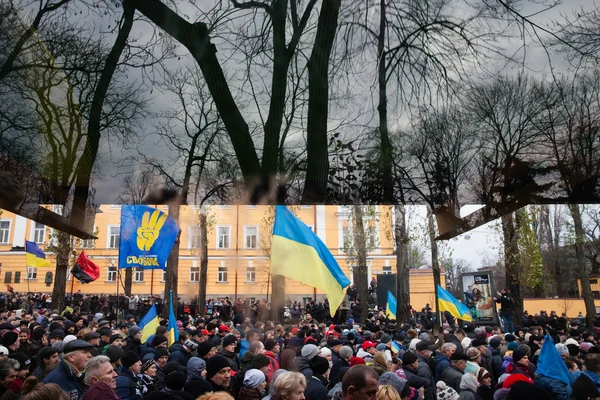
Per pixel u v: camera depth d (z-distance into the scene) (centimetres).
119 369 508
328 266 531
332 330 981
